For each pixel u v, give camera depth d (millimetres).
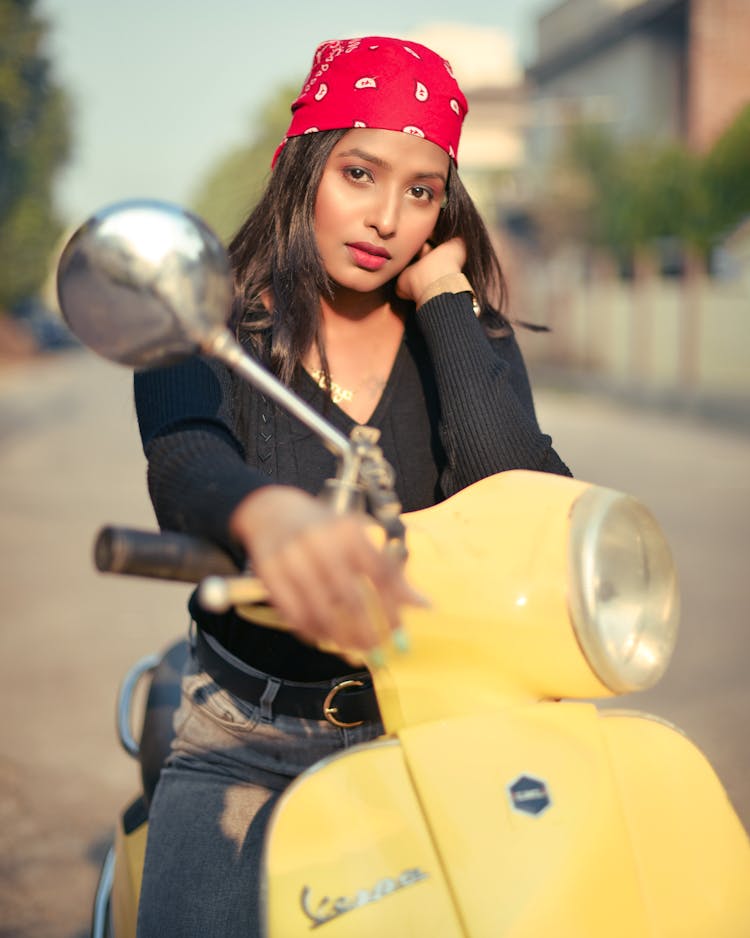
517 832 1165
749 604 5320
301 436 1587
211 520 1057
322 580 943
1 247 32562
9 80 27953
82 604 5625
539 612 1175
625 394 18250
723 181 18578
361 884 1142
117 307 1046
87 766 3711
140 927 1454
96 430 14023
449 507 1293
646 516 1206
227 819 1488
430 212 1618
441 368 1581
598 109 25891
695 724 3850
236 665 1531
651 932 1185
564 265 25141
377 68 1553
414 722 1237
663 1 23438
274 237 1653
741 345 19719
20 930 2779
